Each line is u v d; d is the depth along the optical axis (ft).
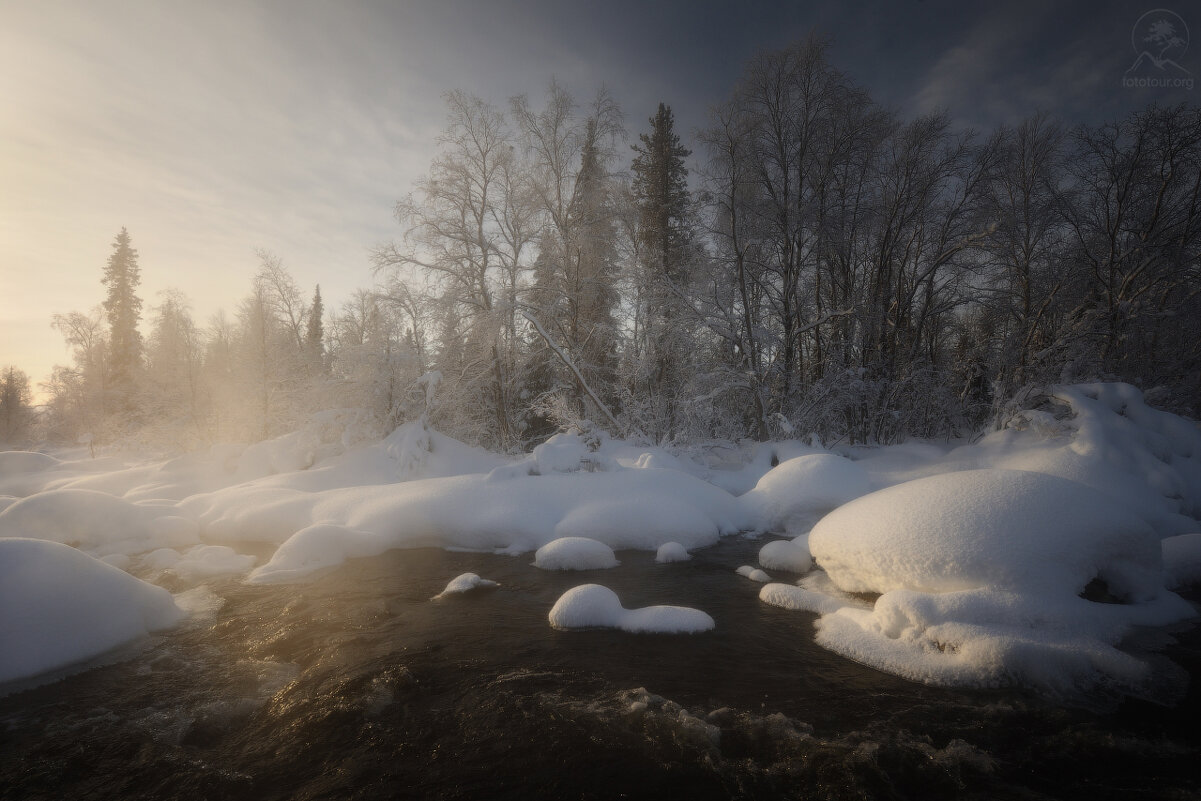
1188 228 64.80
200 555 31.27
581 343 73.46
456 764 13.71
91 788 12.94
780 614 23.08
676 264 78.79
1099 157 69.26
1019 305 79.51
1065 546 19.62
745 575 28.37
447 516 34.71
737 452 58.75
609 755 13.94
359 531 33.24
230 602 24.97
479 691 17.07
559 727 15.14
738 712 15.78
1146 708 15.42
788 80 67.10
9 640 17.72
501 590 26.35
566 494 36.55
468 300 68.80
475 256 71.46
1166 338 67.51
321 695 16.98
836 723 15.17
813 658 19.04
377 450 51.80
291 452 53.83
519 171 71.82
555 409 58.59
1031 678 16.47
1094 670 16.55
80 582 20.35
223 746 14.62
